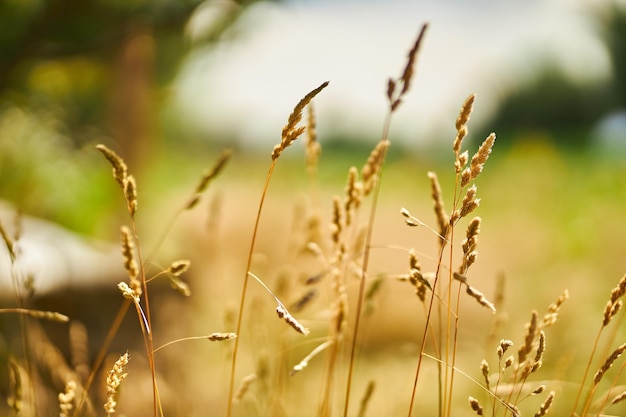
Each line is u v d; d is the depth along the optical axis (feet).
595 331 10.05
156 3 13.56
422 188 29.17
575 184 24.14
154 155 17.33
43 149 13.98
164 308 10.53
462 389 8.70
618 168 24.39
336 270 4.65
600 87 56.90
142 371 8.04
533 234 17.93
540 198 22.21
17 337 7.22
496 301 5.48
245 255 13.21
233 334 3.50
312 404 7.20
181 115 26.81
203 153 31.73
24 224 9.89
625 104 55.21
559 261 15.47
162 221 15.62
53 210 13.33
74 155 15.01
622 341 9.64
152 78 15.99
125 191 3.69
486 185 25.55
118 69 15.12
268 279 10.46
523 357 3.86
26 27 13.16
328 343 4.41
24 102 14.92
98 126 16.80
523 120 58.90
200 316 10.83
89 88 16.88
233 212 19.76
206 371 8.73
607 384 8.29
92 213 13.98
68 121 16.53
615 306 3.80
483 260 16.35
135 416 6.86
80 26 13.50
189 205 4.34
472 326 12.18
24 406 4.98
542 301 11.82
